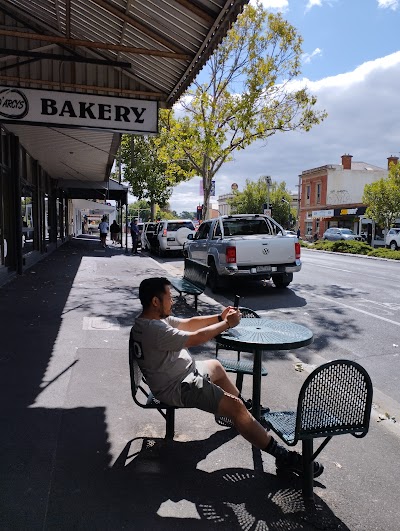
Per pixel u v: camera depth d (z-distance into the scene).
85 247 25.77
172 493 2.96
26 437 3.56
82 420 3.88
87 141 13.72
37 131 11.79
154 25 6.34
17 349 5.71
